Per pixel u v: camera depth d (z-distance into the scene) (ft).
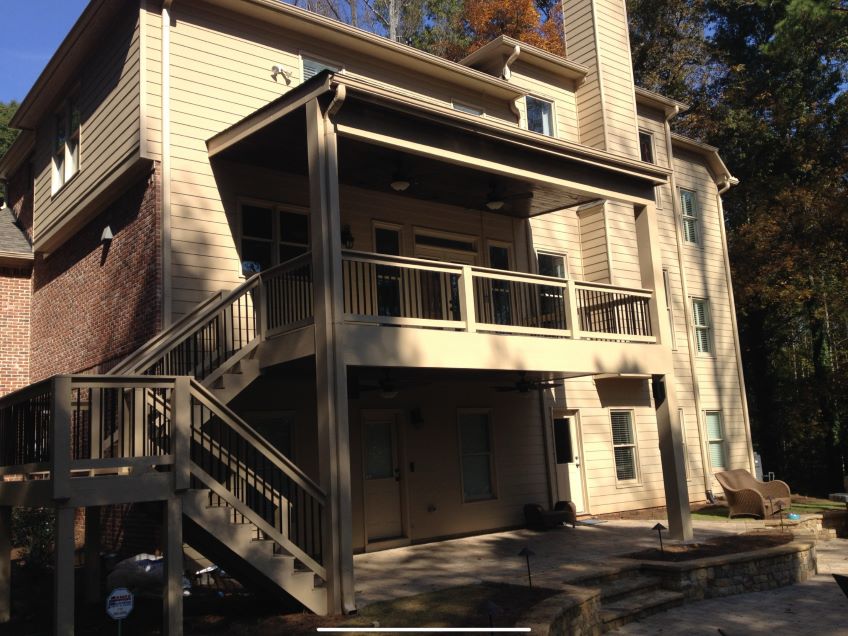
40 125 45.55
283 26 37.55
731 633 25.62
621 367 36.45
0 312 45.75
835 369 78.79
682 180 62.95
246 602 25.70
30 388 22.61
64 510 19.69
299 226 36.86
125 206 34.88
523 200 42.34
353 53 40.52
